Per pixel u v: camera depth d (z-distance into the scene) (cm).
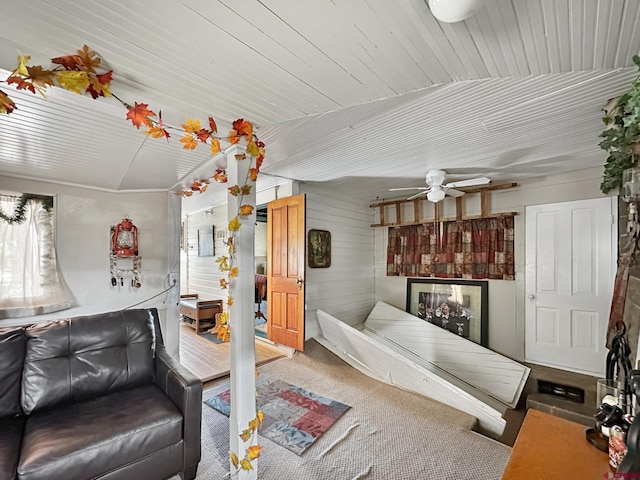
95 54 120
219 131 187
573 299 347
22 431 161
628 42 119
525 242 386
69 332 205
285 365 370
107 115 173
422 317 467
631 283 173
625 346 133
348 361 382
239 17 103
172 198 374
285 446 220
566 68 139
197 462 187
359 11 102
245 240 190
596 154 280
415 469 198
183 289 720
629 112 137
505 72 143
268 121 191
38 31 106
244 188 189
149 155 241
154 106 158
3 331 191
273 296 418
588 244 339
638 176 148
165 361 219
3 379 176
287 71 137
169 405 188
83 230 323
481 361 386
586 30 113
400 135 225
